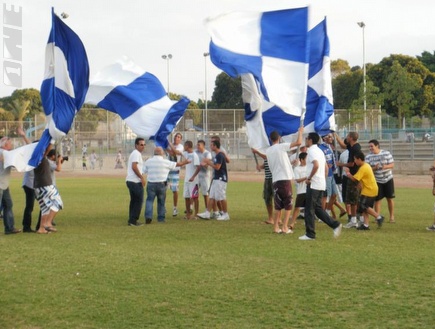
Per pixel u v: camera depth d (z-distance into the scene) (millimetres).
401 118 70500
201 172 17250
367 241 12641
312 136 13023
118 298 8164
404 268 9828
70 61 14383
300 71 14383
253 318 7262
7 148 14117
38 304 7918
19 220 17250
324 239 12961
